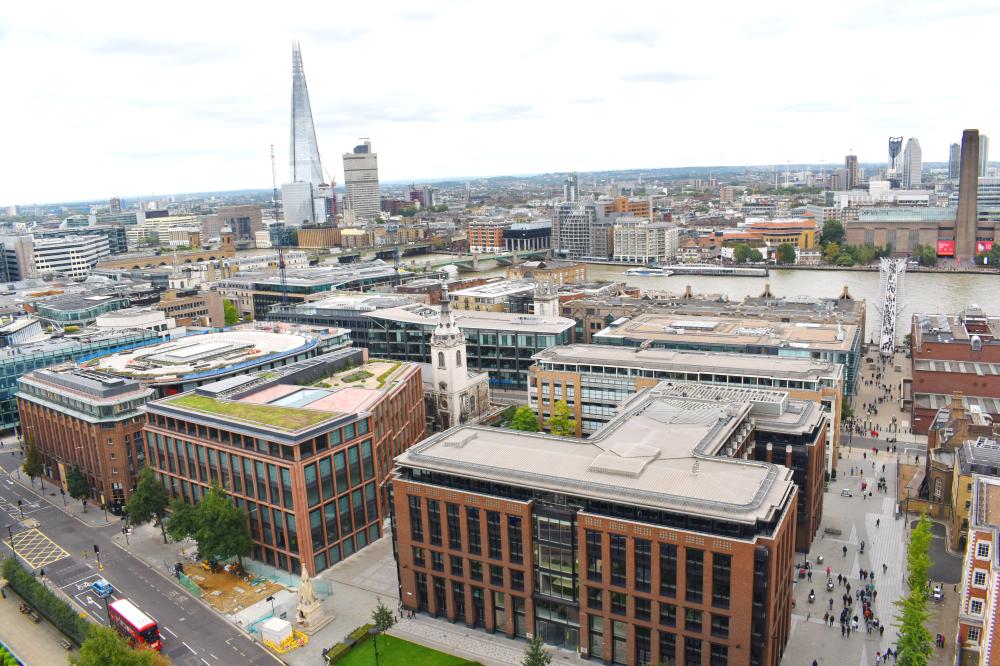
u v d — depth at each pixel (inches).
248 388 6643.7
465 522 4862.2
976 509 4778.5
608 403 7765.8
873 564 5620.1
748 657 4131.4
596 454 4931.1
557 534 4591.5
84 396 7052.2
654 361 7711.6
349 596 5438.0
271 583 5693.9
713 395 6245.1
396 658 4697.3
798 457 5674.2
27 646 5044.3
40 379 7662.4
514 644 4827.8
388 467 6550.2
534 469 4751.5
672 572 4266.7
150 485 6318.9
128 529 6638.8
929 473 6491.1
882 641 4719.5
